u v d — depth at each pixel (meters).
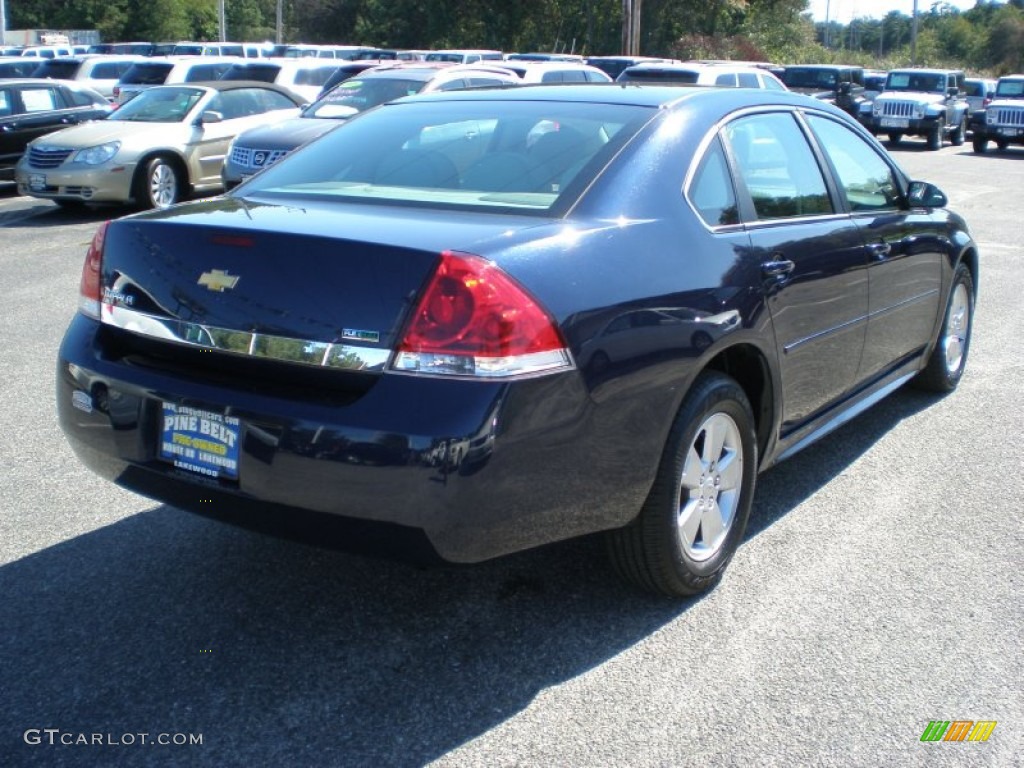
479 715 3.05
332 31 67.69
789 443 4.23
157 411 3.22
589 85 4.38
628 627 3.55
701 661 3.34
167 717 3.02
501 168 3.65
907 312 5.14
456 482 2.80
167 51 34.94
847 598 3.77
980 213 14.66
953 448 5.37
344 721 3.01
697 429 3.51
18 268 9.78
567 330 2.99
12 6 64.56
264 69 20.09
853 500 4.68
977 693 3.19
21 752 2.85
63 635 3.44
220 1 48.91
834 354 4.40
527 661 3.34
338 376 2.94
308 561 4.00
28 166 13.05
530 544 3.08
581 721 3.03
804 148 4.47
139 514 4.41
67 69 23.56
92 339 3.44
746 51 46.16
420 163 3.82
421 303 2.86
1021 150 28.06
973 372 6.79
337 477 2.88
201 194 14.30
